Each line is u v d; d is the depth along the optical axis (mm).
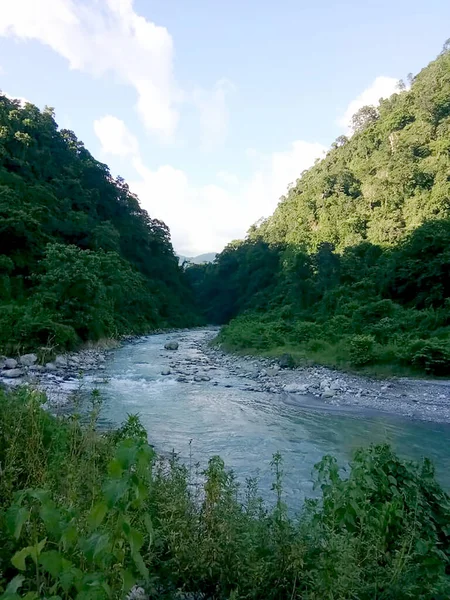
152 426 10820
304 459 8758
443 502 3742
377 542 2980
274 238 69375
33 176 46406
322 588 2543
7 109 49562
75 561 2061
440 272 26984
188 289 77312
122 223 62250
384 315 25266
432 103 59062
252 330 28938
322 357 21328
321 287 39375
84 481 3197
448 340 18859
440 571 2941
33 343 19422
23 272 27938
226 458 8625
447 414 13242
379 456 3971
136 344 33188
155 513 3387
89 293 25578
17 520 1884
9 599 1585
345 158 70688
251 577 2830
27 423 4082
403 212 45906
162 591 2887
